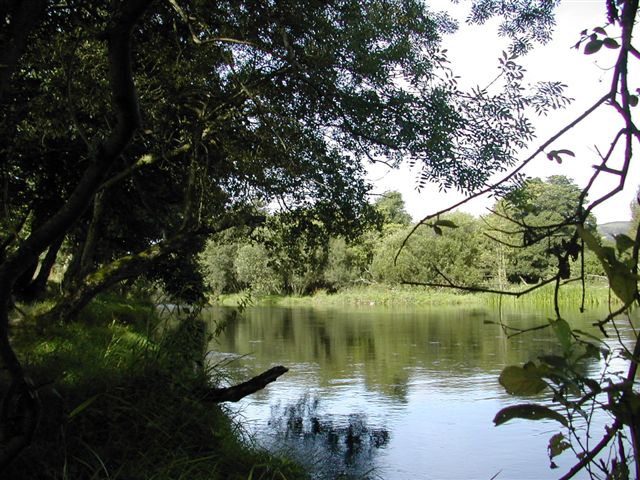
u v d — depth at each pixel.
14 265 2.79
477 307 32.81
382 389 11.30
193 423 5.55
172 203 10.97
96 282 8.60
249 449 6.07
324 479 6.33
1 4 4.12
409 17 7.02
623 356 0.85
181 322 6.65
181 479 4.53
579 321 16.47
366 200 8.91
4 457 2.71
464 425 8.89
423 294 37.53
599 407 0.85
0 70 4.11
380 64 6.89
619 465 0.93
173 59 7.41
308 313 31.31
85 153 9.20
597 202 1.04
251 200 8.52
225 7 6.89
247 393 6.47
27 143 6.78
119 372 5.92
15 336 7.38
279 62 7.18
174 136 8.51
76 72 6.18
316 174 8.38
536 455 7.42
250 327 22.94
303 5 6.58
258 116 7.38
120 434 4.81
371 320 26.05
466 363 13.96
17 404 2.82
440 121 6.55
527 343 16.91
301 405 10.10
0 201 6.94
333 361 14.42
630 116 1.01
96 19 5.61
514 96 5.83
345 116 7.67
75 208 2.93
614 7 1.16
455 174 6.40
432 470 6.92
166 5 6.70
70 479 4.11
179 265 10.49
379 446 7.84
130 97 2.98
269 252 9.99
